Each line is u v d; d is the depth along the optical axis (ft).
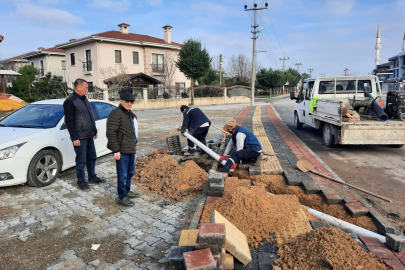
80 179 16.25
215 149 24.95
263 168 17.81
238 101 119.34
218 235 8.62
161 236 11.46
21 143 15.71
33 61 118.21
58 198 15.17
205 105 100.99
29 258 10.03
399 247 9.43
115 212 13.60
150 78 94.32
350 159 22.98
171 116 58.13
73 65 100.58
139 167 20.11
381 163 21.77
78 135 15.75
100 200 14.97
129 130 13.98
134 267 9.49
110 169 20.34
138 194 15.38
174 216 13.17
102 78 91.76
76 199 15.07
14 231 11.84
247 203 11.51
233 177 16.43
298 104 38.04
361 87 30.96
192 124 22.43
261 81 182.29
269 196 12.91
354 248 8.86
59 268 9.48
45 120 18.52
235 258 9.32
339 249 8.54
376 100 28.66
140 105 81.97
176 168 17.29
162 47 107.65
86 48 94.68
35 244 10.89
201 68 96.43
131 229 12.01
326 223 11.41
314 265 8.44
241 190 12.41
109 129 13.34
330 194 14.11
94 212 13.58
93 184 17.30
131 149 14.03
